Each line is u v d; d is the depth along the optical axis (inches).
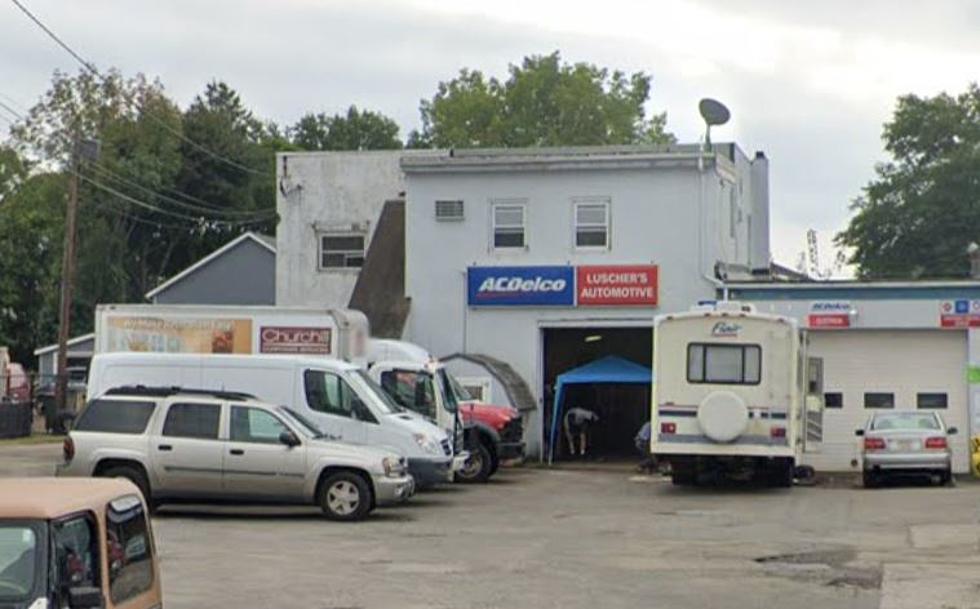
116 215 2915.8
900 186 2637.8
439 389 1172.5
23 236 2861.7
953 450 1433.3
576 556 740.0
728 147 1633.9
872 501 1047.6
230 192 3048.7
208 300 2313.0
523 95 2984.7
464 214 1544.0
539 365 1526.8
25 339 2940.5
